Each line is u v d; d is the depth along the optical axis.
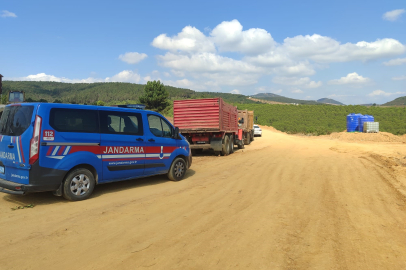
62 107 6.21
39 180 5.82
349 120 34.84
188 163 9.15
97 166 6.68
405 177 9.62
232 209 5.80
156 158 8.05
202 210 5.72
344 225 4.97
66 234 4.43
